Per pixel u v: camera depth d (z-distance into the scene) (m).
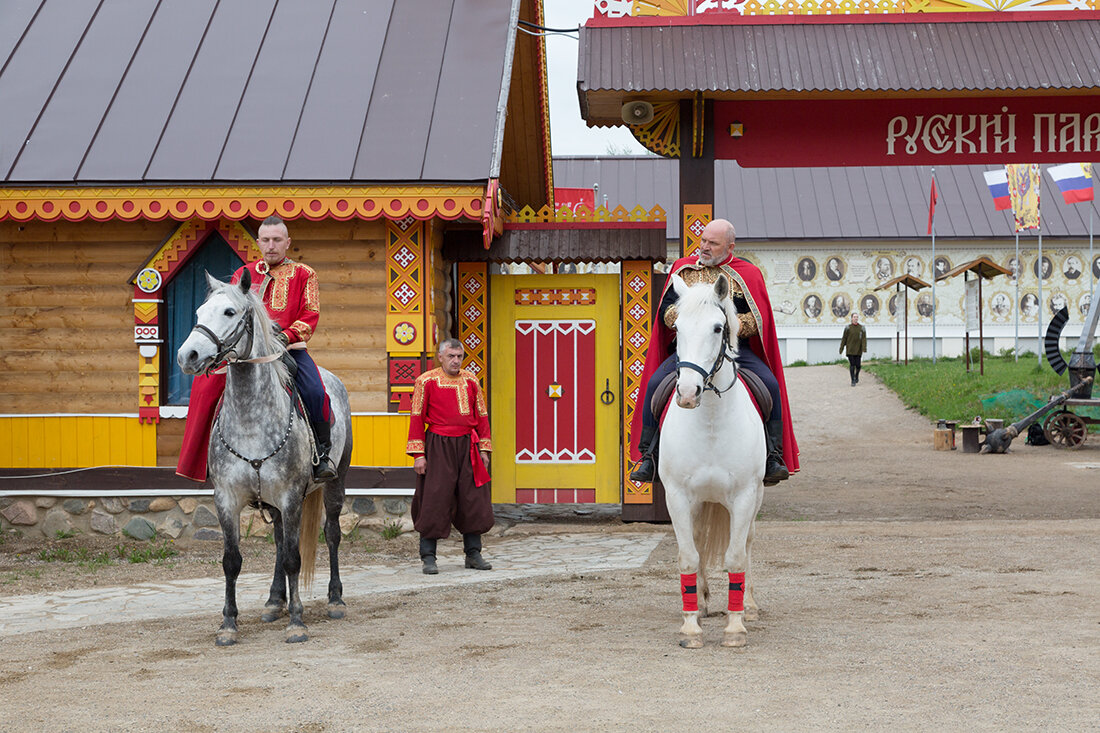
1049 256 41.38
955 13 12.53
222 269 11.64
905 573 8.92
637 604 7.93
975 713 5.05
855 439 23.44
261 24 13.02
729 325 6.33
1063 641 6.44
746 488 6.46
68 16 13.20
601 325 12.58
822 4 12.54
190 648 6.75
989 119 12.52
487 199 10.64
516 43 13.55
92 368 11.56
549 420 12.58
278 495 7.04
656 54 12.20
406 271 11.36
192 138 11.42
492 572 9.51
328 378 8.24
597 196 42.84
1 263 11.58
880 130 12.56
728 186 43.34
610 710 5.21
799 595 8.09
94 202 10.92
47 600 8.45
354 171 10.93
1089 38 12.28
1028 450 20.47
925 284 35.31
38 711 5.37
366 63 12.38
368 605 8.09
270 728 5.04
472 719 5.11
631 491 12.34
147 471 11.45
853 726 4.89
